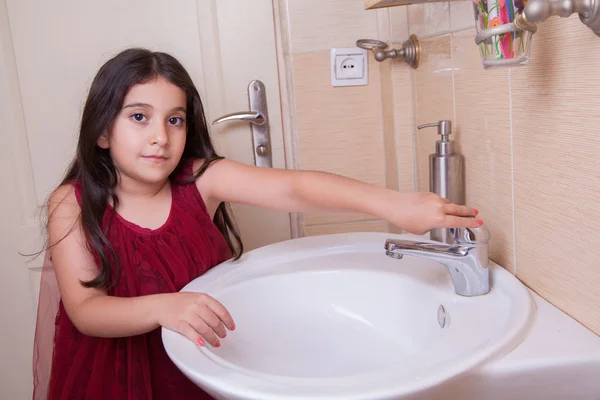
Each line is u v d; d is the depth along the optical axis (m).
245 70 1.40
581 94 0.60
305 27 1.35
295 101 1.38
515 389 0.57
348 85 1.37
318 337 0.87
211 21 1.38
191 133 1.10
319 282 0.90
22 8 1.33
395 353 0.81
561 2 0.52
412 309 0.82
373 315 0.87
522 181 0.76
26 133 1.38
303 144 1.40
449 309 0.72
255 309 0.88
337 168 1.41
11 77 1.35
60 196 1.01
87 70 1.36
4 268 1.44
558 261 0.69
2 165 1.39
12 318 1.47
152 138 0.93
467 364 0.55
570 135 0.63
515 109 0.76
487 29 0.59
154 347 0.98
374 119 1.39
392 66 1.32
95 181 1.00
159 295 0.82
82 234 0.96
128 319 0.80
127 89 0.92
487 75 0.84
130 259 0.99
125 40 1.36
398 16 1.30
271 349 0.86
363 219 1.45
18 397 1.51
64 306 0.95
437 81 1.10
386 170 1.41
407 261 0.91
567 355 0.57
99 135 0.95
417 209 0.76
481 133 0.88
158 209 1.04
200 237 1.04
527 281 0.77
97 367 0.95
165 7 1.37
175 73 0.96
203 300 0.77
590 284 0.62
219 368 0.61
